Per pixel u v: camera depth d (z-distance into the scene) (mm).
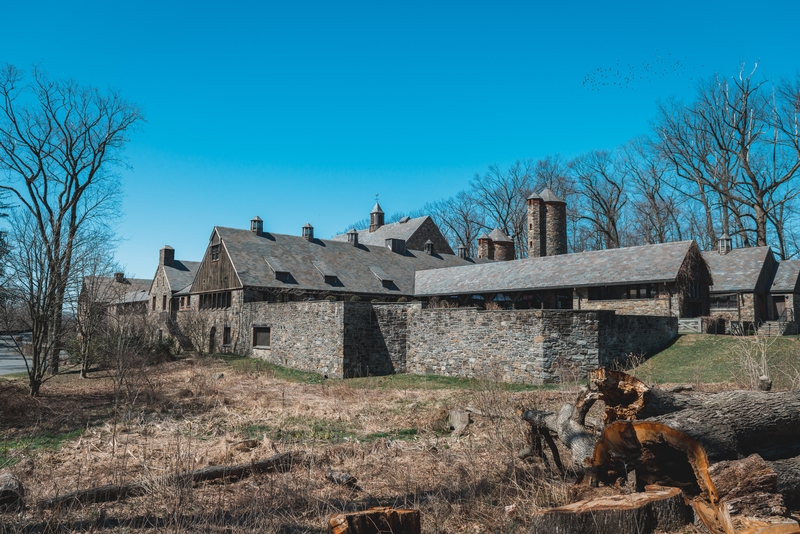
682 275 26875
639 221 50656
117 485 7488
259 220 38656
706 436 5867
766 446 6301
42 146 24766
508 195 59750
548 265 33250
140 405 15180
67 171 25969
